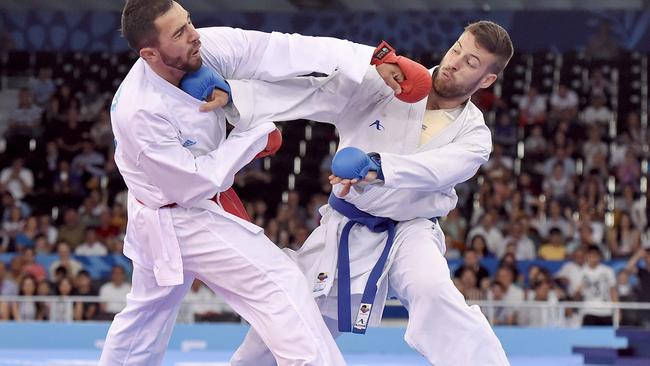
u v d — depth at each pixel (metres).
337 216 5.80
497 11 23.52
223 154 5.27
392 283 5.71
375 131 5.69
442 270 5.46
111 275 16.17
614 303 14.43
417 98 5.39
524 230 17.64
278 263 5.36
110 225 18.58
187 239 5.38
